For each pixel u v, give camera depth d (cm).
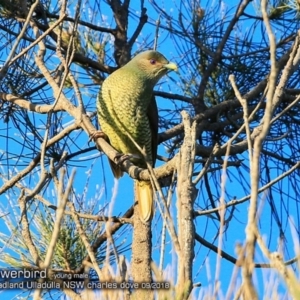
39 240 953
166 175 818
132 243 1043
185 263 450
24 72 1205
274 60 455
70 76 963
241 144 816
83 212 991
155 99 1214
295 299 368
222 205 466
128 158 933
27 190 793
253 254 399
